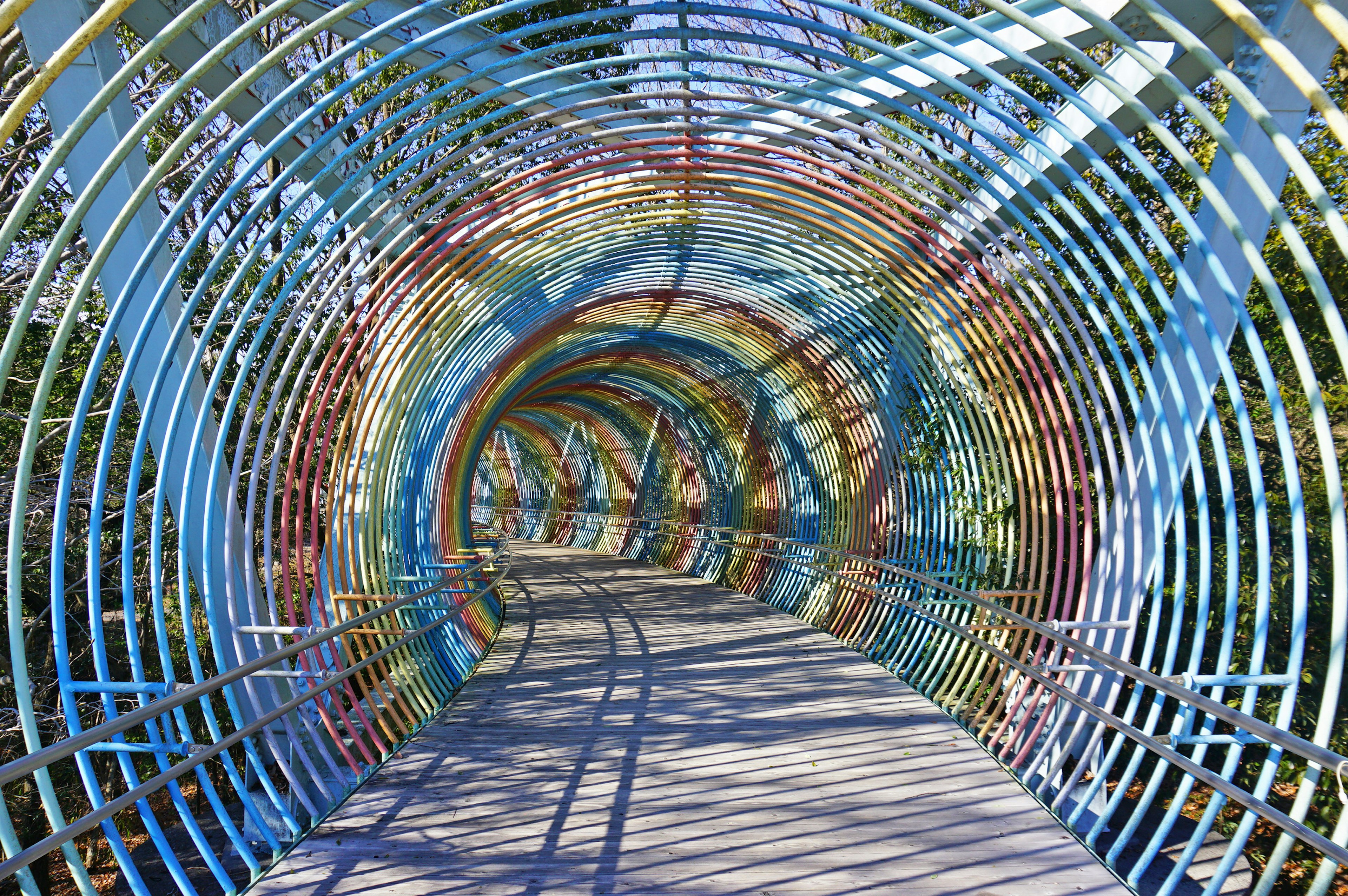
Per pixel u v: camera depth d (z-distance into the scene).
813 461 12.19
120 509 10.52
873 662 8.80
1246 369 8.91
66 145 2.92
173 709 4.02
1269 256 8.24
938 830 4.66
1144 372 4.76
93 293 9.62
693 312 11.69
